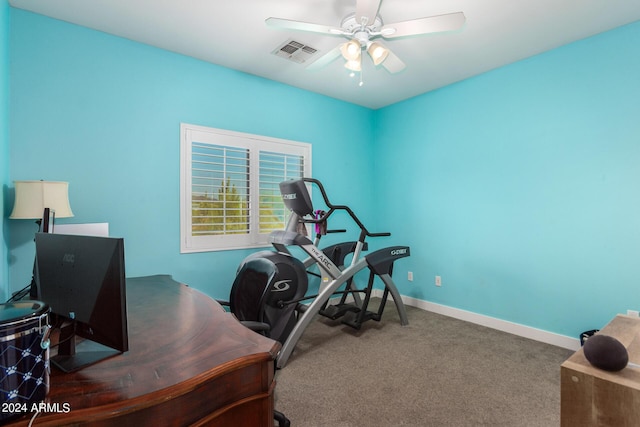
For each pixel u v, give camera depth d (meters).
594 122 2.54
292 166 3.65
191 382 0.79
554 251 2.78
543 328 2.85
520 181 3.00
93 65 2.46
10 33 2.15
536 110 2.88
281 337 2.44
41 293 1.13
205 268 3.02
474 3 2.15
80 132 2.41
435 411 1.85
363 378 2.22
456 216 3.53
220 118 3.10
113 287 0.87
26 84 2.21
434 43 2.68
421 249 3.90
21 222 2.18
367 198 4.43
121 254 0.87
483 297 3.29
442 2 2.14
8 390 0.67
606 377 1.00
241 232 3.23
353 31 2.09
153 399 0.73
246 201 3.29
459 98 3.49
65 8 2.21
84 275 0.96
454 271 3.56
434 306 3.73
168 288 1.93
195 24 2.41
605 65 2.49
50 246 1.10
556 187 2.76
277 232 2.90
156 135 2.74
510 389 2.07
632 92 2.37
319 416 1.81
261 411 0.95
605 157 2.49
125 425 0.71
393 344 2.79
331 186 4.02
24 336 0.70
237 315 2.03
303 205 2.84
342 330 3.13
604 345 1.05
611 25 2.40
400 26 1.95
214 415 0.84
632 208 2.37
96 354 0.97
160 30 2.49
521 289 3.00
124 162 2.59
